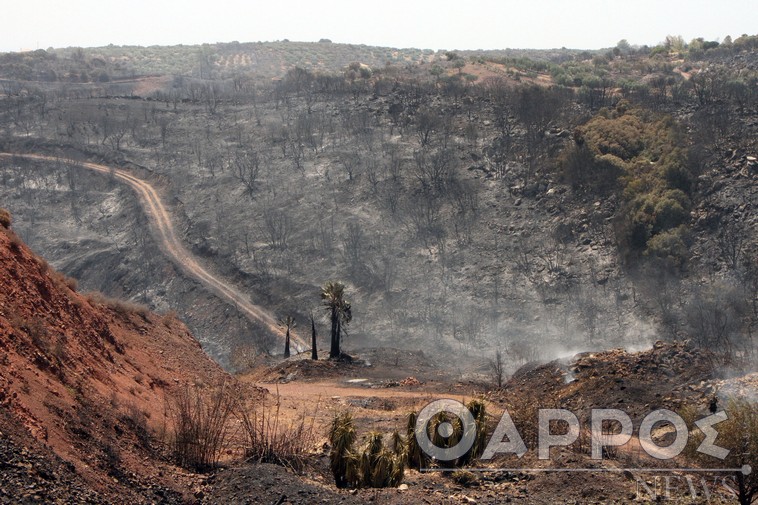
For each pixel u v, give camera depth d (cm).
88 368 2502
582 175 13412
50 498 1596
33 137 19825
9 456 1633
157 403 2747
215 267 14012
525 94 16438
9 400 1842
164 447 2241
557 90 17450
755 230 10969
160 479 2022
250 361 8825
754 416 2239
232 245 14325
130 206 16438
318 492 2066
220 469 2206
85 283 14588
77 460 1844
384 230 13825
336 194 15150
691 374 3438
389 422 3462
